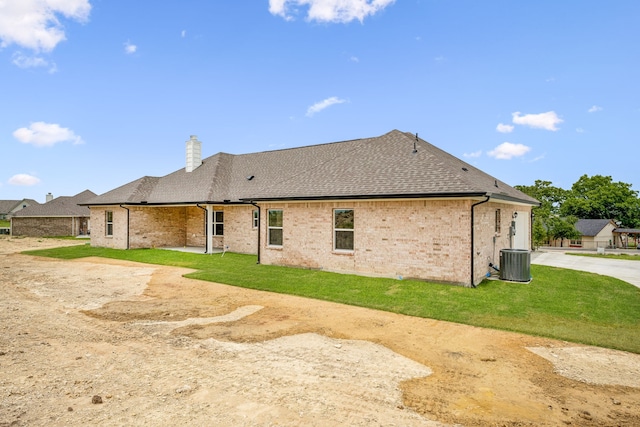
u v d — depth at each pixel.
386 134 16.06
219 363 5.33
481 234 11.31
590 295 9.47
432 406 4.06
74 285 11.45
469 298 9.09
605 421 3.77
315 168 15.31
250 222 19.12
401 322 7.43
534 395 4.36
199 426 3.62
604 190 59.69
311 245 13.30
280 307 8.66
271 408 3.99
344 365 5.25
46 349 5.92
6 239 32.72
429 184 11.01
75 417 3.78
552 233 42.50
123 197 21.36
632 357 5.61
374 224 11.83
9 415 3.81
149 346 6.07
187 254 18.52
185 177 22.66
